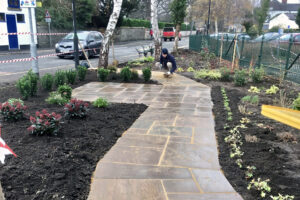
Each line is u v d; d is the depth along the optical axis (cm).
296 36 1817
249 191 306
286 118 278
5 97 680
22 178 304
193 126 514
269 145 420
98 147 411
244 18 4334
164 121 541
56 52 1677
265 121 536
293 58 981
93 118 527
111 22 1094
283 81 984
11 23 2141
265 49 1142
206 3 4122
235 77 917
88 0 2900
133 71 989
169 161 376
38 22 2564
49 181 305
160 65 1187
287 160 374
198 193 304
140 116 570
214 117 570
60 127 439
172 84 916
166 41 3962
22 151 365
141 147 420
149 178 333
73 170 337
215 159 383
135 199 293
